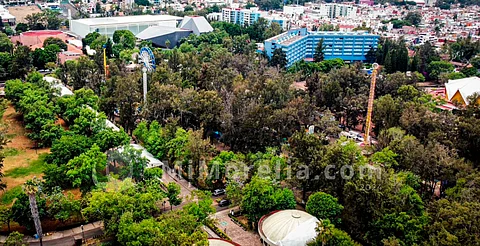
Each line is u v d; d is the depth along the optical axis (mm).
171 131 182375
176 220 121312
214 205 154875
